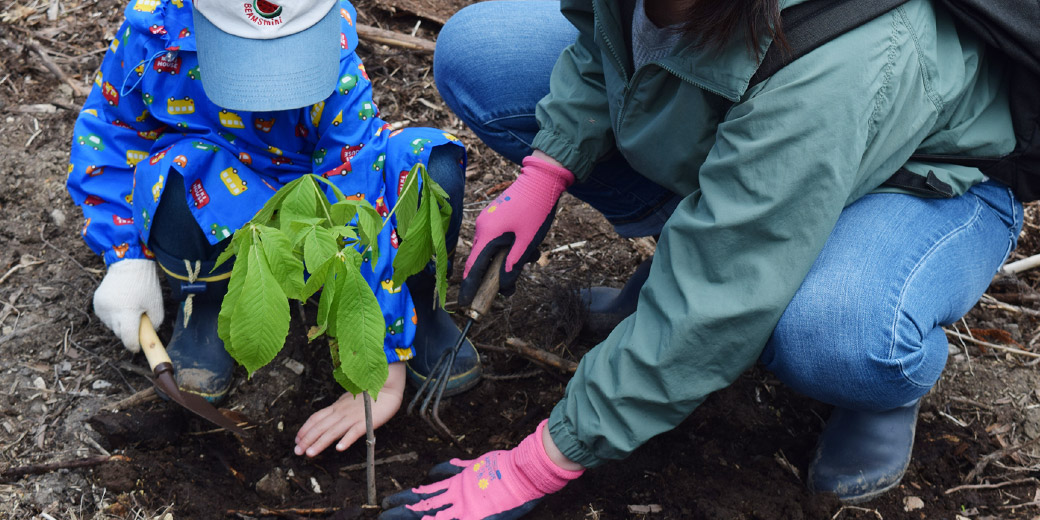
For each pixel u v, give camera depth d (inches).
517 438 77.6
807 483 72.3
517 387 83.0
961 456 75.8
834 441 71.8
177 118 72.0
